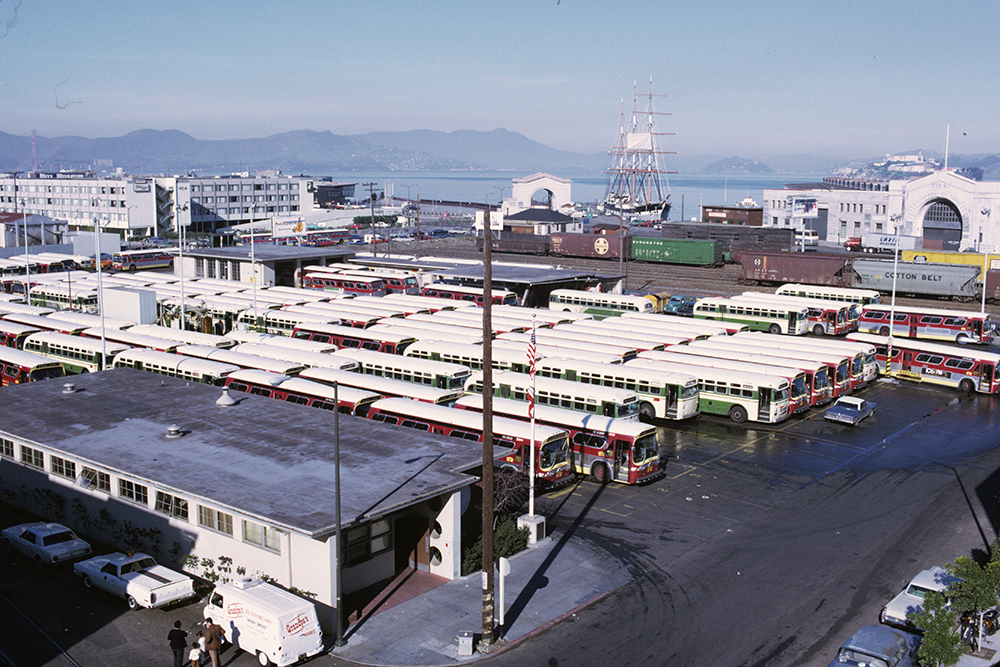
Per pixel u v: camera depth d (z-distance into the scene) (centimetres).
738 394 5428
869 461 4747
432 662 2714
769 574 3366
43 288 9175
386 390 4969
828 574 3366
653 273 13275
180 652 2630
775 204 19612
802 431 5328
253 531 3102
